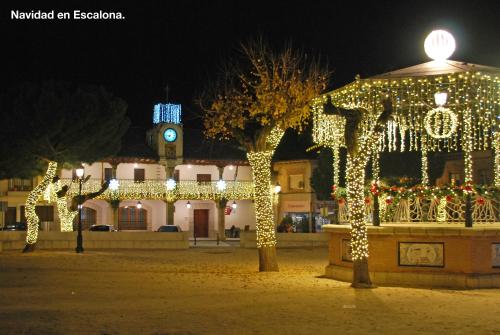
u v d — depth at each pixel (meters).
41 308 11.48
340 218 18.31
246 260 24.61
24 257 25.23
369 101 17.45
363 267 14.68
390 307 11.52
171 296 13.31
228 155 49.88
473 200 16.70
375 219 15.96
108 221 46.22
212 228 49.69
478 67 16.05
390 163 34.31
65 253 27.69
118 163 45.72
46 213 44.09
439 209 17.42
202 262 23.38
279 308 11.40
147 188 45.97
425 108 19.53
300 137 49.62
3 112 28.59
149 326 9.66
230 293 13.78
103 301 12.48
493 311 11.08
